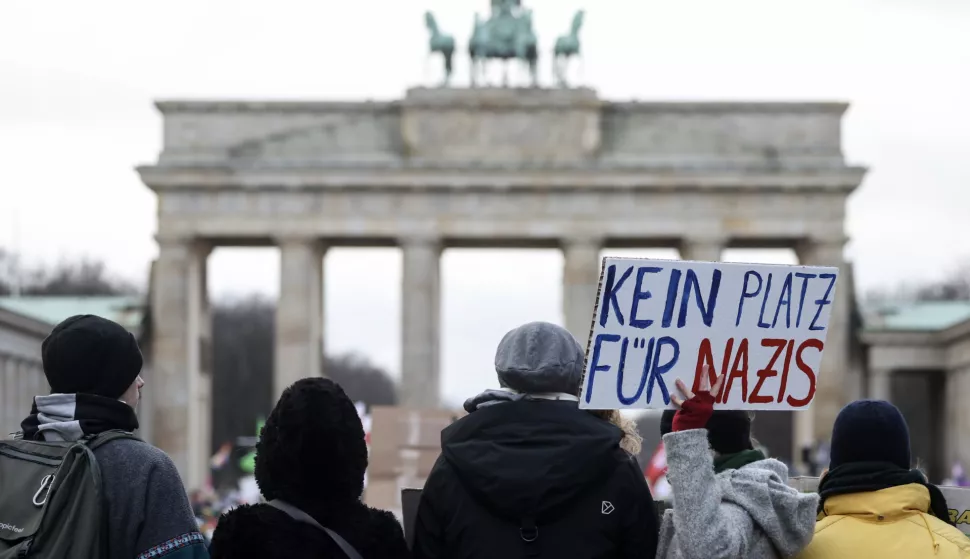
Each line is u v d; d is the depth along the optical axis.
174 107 111.50
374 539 13.66
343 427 13.75
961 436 112.69
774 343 14.66
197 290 113.44
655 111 111.38
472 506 13.70
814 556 14.36
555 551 13.48
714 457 14.93
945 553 14.04
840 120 111.06
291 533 13.35
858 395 117.88
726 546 13.31
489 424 13.91
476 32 113.81
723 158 110.56
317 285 113.62
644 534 13.78
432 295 109.81
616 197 110.38
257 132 111.69
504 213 110.25
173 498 14.13
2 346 96.44
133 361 14.98
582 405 14.20
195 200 110.25
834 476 14.77
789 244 115.88
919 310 124.88
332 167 109.69
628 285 14.12
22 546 13.60
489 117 110.94
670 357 14.36
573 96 110.06
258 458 13.97
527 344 14.46
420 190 110.06
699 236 110.00
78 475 13.72
